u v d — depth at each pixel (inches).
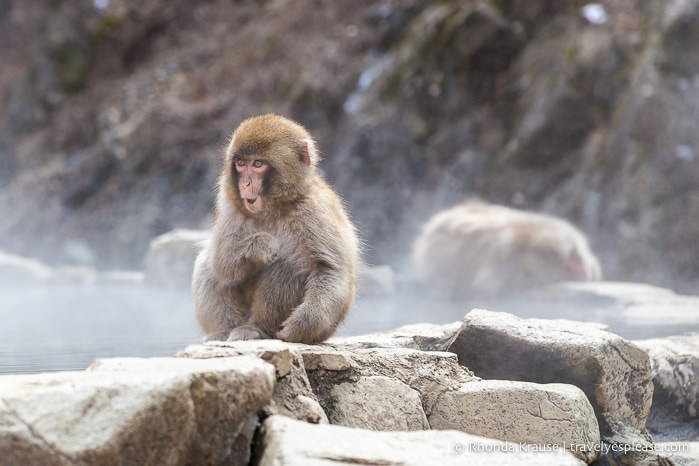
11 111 1589.6
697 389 343.9
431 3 1328.7
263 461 206.8
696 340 364.8
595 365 290.0
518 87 1182.3
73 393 192.4
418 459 199.9
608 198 1015.0
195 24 1579.7
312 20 1430.9
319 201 315.9
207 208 1289.4
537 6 1232.8
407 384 280.1
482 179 1135.6
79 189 1396.4
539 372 297.9
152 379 200.2
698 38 1050.7
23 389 195.0
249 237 305.1
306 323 297.6
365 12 1380.4
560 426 263.7
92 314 629.6
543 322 319.3
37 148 1526.8
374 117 1216.2
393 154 1195.9
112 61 1589.6
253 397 220.4
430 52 1232.8
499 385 275.4
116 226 1325.0
